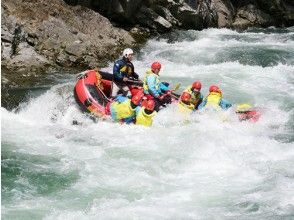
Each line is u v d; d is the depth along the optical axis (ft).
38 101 46.52
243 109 42.45
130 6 72.95
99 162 34.40
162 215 28.25
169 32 77.00
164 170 33.53
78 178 32.17
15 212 28.09
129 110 40.19
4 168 32.96
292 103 49.03
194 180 32.32
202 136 38.47
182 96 41.68
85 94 42.88
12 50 56.54
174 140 37.78
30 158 34.63
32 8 63.98
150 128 39.83
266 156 35.58
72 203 29.30
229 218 28.02
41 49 59.31
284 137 39.70
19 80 52.39
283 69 61.16
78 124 41.65
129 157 35.22
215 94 42.75
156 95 41.98
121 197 30.09
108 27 69.15
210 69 60.90
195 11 81.25
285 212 28.50
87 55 60.59
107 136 38.65
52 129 40.47
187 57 65.51
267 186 31.37
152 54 66.33
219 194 30.53
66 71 57.06
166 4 78.69
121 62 44.37
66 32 62.75
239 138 38.42
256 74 58.85
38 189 30.73
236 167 33.96
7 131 39.50
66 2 69.46
